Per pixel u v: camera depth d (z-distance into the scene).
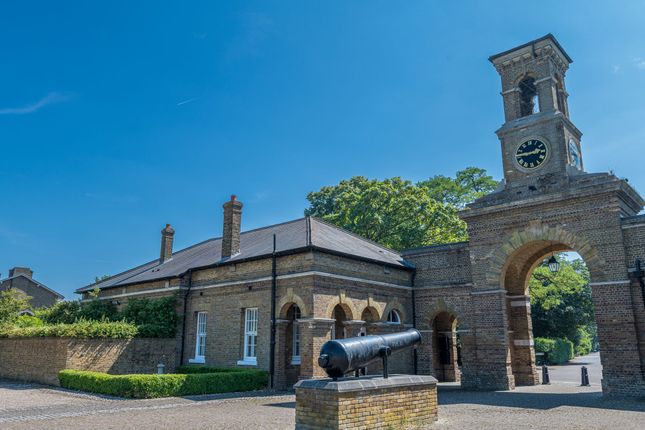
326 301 19.33
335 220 38.47
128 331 21.72
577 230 18.62
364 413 9.86
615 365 17.02
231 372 18.73
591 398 16.92
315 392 9.88
